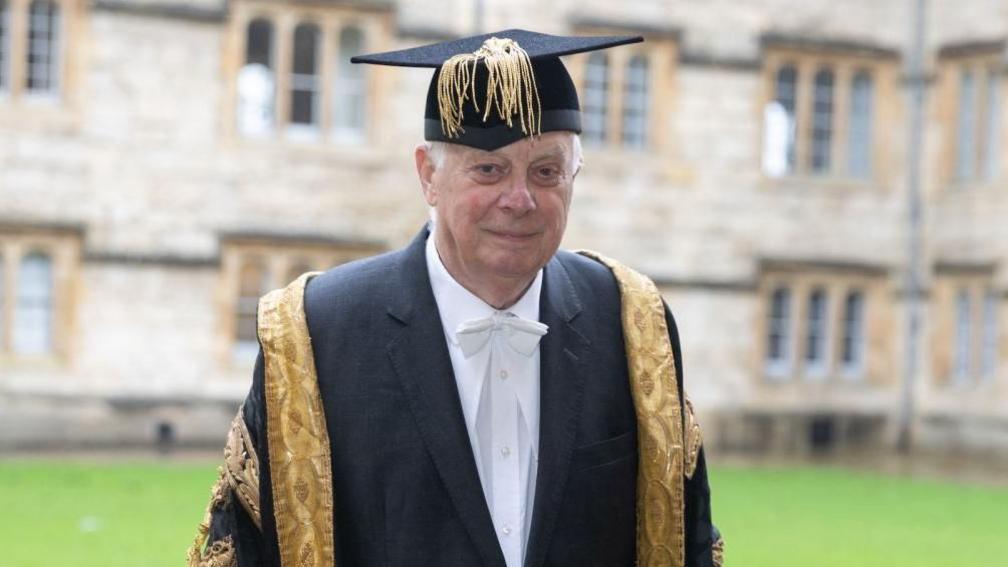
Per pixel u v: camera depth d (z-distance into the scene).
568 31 21.66
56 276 19.31
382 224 20.88
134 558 9.73
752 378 22.81
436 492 2.75
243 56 20.22
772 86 23.25
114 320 19.52
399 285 2.88
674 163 22.42
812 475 18.17
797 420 23.05
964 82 23.27
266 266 20.45
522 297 2.88
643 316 2.96
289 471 2.77
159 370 19.69
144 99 19.72
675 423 2.89
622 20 22.02
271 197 20.33
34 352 19.33
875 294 23.59
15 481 14.68
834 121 23.73
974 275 22.67
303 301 2.90
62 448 19.14
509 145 2.67
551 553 2.76
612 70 22.22
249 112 20.69
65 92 19.38
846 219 23.44
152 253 19.69
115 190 19.56
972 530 12.52
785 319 23.38
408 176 21.02
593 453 2.82
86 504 12.77
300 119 21.00
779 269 22.98
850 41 23.42
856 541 11.52
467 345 2.80
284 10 20.45
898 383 23.67
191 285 19.89
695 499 2.99
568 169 2.77
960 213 22.98
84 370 19.36
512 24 21.33
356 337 2.84
